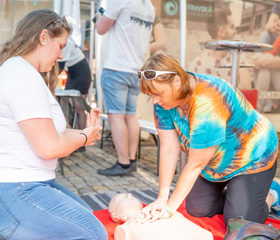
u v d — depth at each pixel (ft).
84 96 15.62
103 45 17.81
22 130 4.89
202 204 7.67
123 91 11.50
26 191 4.98
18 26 5.26
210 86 5.62
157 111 6.47
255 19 21.35
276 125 22.79
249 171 6.72
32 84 4.85
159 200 6.31
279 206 8.43
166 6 18.95
